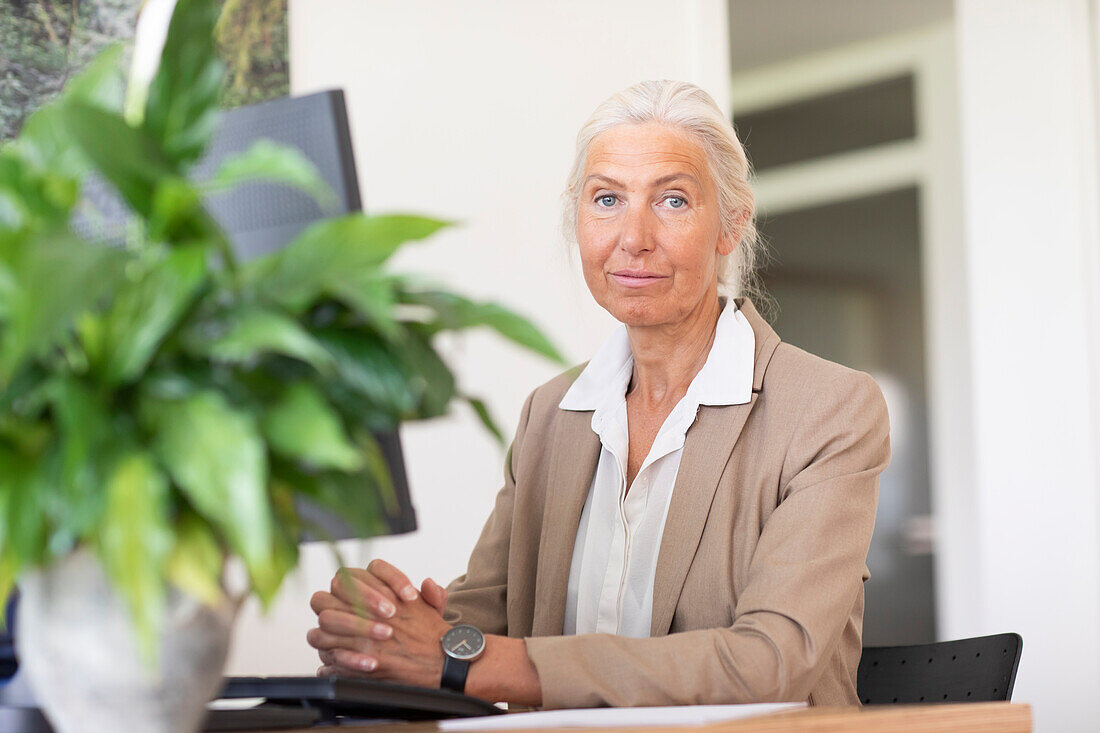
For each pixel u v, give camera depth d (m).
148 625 0.66
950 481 3.58
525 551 1.77
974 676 1.54
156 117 0.77
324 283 0.73
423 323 0.82
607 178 1.72
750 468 1.59
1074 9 3.78
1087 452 3.69
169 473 0.69
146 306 0.70
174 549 0.70
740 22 3.45
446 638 1.27
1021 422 3.65
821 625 1.34
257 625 2.37
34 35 2.32
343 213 1.09
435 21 2.88
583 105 3.08
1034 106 3.77
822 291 3.51
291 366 0.77
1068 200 3.76
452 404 0.87
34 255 0.65
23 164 0.75
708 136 1.75
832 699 1.53
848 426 1.53
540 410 1.86
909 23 3.69
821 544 1.41
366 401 0.78
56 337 0.67
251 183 1.10
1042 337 3.70
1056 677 3.58
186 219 0.73
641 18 3.19
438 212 2.84
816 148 3.54
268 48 2.59
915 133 3.68
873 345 3.56
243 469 0.66
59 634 0.72
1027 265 3.71
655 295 1.69
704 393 1.65
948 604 3.54
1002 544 3.59
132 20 2.36
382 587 1.31
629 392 1.83
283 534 0.75
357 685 1.02
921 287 3.63
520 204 2.96
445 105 2.87
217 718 0.96
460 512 2.74
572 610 1.71
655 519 1.67
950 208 3.69
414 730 0.95
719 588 1.54
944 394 3.61
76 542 0.71
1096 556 3.66
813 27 3.56
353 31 2.75
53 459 0.70
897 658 1.65
